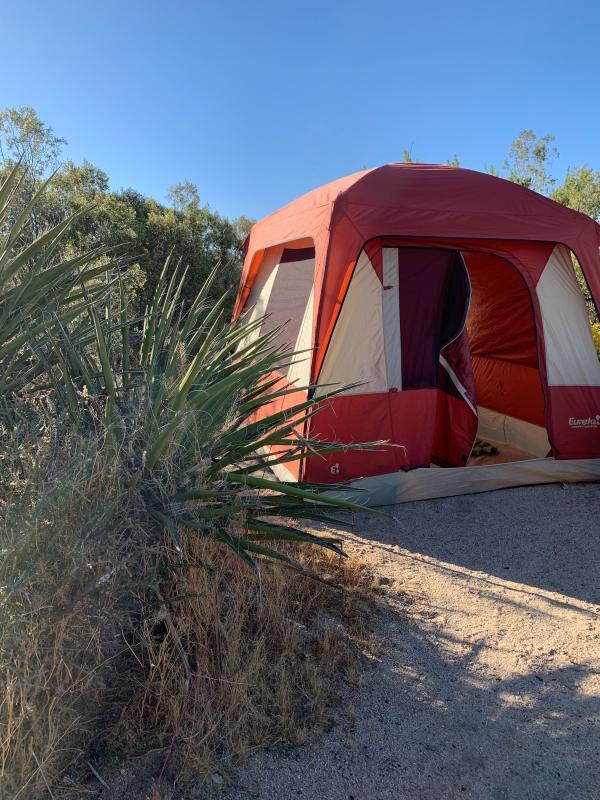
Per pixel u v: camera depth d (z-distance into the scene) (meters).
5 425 2.41
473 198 4.92
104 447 2.26
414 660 2.86
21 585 1.87
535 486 5.27
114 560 2.08
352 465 4.72
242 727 2.25
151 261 11.43
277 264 6.55
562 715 2.53
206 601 2.54
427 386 4.98
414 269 4.95
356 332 4.78
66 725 1.94
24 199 3.40
